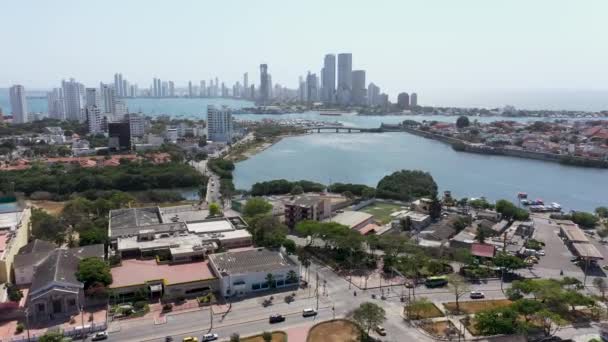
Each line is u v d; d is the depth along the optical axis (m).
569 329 149.75
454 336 145.88
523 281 174.00
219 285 178.62
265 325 154.25
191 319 157.88
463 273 196.00
